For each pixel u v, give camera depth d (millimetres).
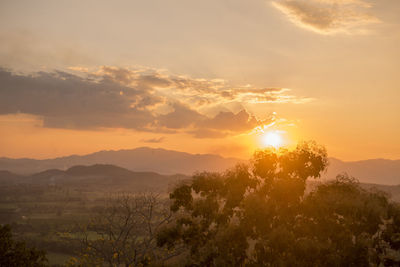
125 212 21781
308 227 13484
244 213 14141
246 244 13719
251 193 14781
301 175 14875
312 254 12258
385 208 13023
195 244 14664
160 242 15039
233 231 13672
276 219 14211
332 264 12117
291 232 13406
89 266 20844
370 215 12648
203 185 15016
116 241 20375
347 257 12195
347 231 13008
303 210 13953
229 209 14828
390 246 12500
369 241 12414
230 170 15492
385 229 12719
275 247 12711
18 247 20891
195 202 14961
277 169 15117
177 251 17859
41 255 21922
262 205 13773
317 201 13594
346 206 12914
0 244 19922
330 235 13047
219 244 13609
